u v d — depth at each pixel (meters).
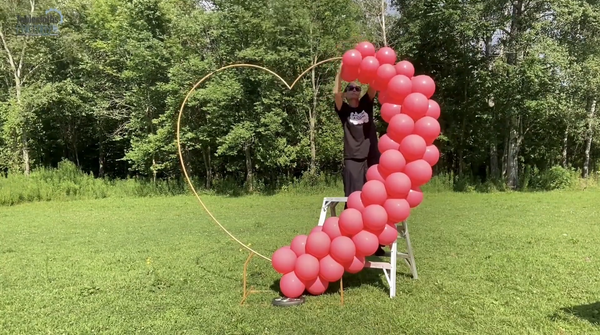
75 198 19.84
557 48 19.16
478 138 23.19
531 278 5.17
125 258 6.89
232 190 21.17
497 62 20.38
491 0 20.27
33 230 10.38
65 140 28.56
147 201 18.12
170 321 4.07
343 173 5.33
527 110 20.09
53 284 5.44
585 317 3.93
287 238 8.52
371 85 4.99
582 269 5.55
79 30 25.55
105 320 4.13
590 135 23.22
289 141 22.48
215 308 4.39
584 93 20.67
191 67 20.80
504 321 3.87
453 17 20.34
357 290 4.88
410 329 3.73
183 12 23.02
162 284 5.29
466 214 11.64
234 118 21.31
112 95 24.20
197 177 22.78
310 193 20.20
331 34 21.16
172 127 21.42
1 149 23.41
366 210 4.48
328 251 4.52
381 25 23.80
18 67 23.47
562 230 8.72
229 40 21.47
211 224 10.88
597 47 20.61
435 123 4.60
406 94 4.68
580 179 22.34
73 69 25.41
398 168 4.53
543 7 20.44
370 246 4.44
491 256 6.39
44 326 4.03
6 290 5.21
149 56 21.34
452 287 4.88
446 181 20.80
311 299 4.59
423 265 5.96
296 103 21.00
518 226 9.36
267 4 21.14
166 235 9.22
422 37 22.45
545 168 24.14
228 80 20.48
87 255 7.22
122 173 31.53
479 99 22.33
